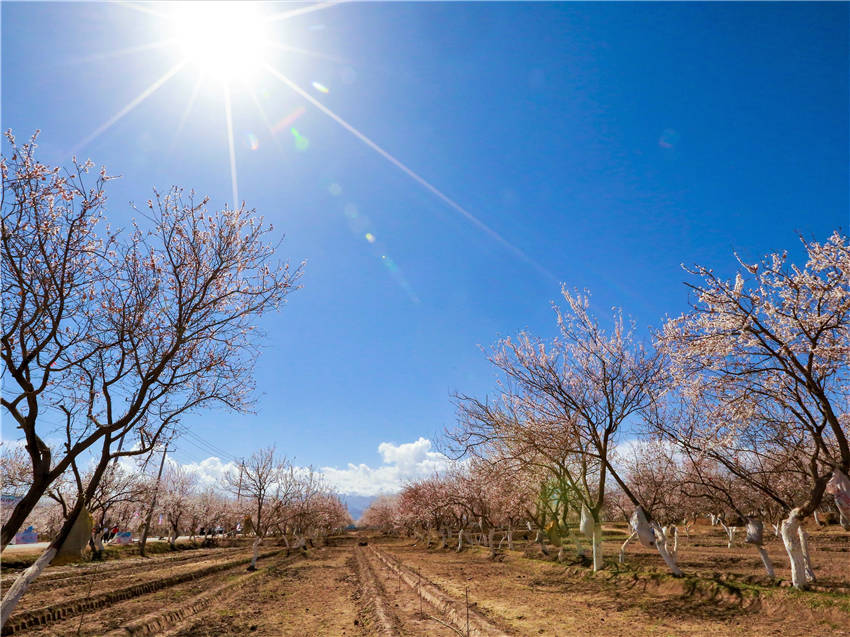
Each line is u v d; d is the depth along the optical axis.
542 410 21.80
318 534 98.12
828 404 13.06
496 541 69.00
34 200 9.37
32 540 48.16
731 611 14.48
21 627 15.33
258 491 38.38
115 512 50.31
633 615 14.99
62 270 9.69
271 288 12.99
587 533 24.28
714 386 14.23
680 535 56.94
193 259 12.09
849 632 11.48
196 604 19.53
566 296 22.45
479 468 24.77
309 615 17.55
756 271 12.71
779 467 16.05
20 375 9.38
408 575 28.00
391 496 141.75
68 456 10.08
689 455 17.02
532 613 15.73
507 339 22.70
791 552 14.80
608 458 24.97
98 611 18.02
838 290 11.70
